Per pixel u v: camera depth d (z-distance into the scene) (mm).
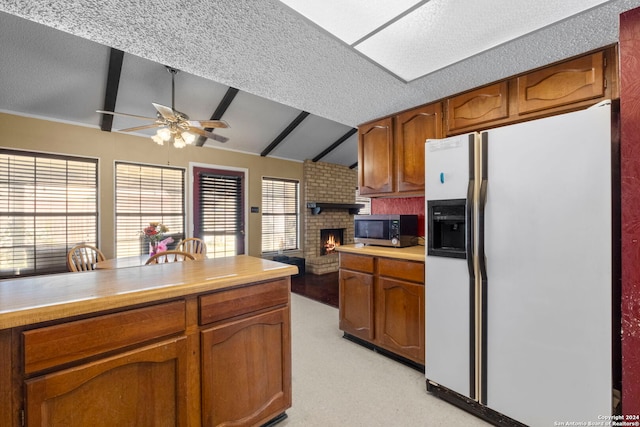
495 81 2027
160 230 3295
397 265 2234
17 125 3324
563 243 1341
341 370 2184
